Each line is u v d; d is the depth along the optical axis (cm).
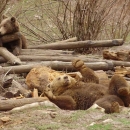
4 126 909
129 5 2275
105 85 1103
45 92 1030
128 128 859
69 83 1053
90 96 1028
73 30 1962
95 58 1571
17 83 1234
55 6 2239
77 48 1767
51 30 2117
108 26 2241
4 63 1452
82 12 1942
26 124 902
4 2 1823
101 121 905
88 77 1120
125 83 1010
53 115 936
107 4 2014
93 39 1962
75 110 1000
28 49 1596
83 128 868
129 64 1491
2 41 1560
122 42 1720
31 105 997
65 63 1401
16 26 1576
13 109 985
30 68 1359
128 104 1005
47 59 1496
